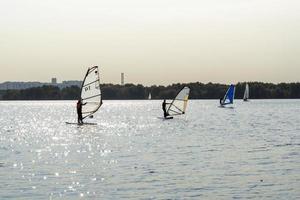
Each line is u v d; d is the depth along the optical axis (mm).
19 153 78375
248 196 44156
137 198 43469
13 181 51531
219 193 45375
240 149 80500
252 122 162625
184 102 169750
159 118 188875
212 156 71312
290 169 58531
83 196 44344
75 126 144875
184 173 56000
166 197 43844
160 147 85000
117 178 52969
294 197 43688
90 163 65125
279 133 115438
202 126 142250
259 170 57875
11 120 193250
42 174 55938
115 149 82812
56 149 84250
